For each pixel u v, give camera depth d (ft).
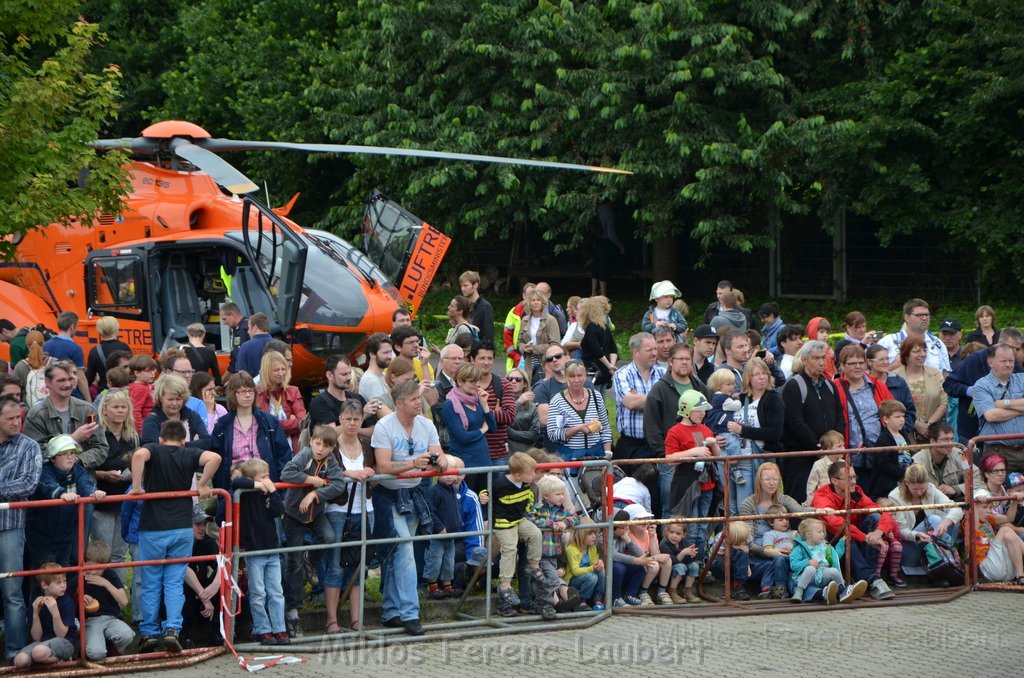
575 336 101.45
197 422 71.05
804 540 76.38
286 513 65.36
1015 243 171.94
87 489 65.16
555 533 71.67
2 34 118.52
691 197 174.29
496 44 185.06
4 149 109.29
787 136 171.22
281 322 108.88
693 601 76.23
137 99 248.52
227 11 244.01
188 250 115.34
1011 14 164.66
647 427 81.76
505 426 81.00
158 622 63.41
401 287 122.93
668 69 176.45
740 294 110.93
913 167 172.65
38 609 60.59
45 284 121.08
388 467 68.03
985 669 62.59
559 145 184.24
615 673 61.46
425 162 188.96
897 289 189.78
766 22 177.99
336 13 228.02
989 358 87.40
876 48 183.32
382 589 68.95
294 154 221.66
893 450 80.23
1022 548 81.35
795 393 81.51
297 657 63.05
